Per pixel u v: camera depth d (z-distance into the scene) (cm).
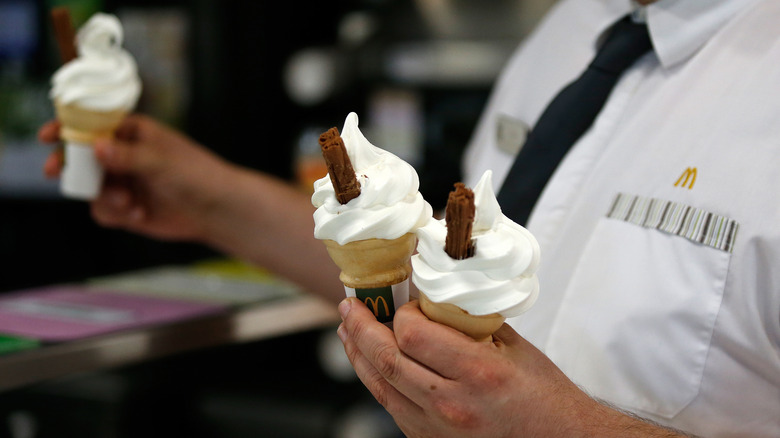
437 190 226
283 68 231
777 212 92
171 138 126
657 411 96
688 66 100
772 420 94
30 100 198
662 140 99
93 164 121
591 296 99
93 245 217
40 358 108
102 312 126
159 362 160
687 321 94
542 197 104
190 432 166
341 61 218
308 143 229
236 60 221
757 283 93
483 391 79
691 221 95
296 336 199
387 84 224
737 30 99
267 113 229
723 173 95
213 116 216
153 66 210
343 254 83
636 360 96
